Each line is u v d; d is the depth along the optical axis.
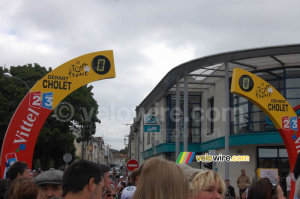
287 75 23.73
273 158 23.95
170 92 31.52
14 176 6.00
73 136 36.41
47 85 11.92
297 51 20.52
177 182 2.28
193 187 3.55
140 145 45.78
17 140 11.45
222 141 26.02
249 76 15.48
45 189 4.06
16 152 11.38
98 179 2.99
